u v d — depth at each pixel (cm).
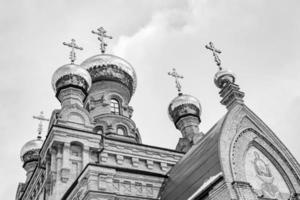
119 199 2197
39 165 3033
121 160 2964
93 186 2097
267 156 2239
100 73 4106
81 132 2905
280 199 2089
